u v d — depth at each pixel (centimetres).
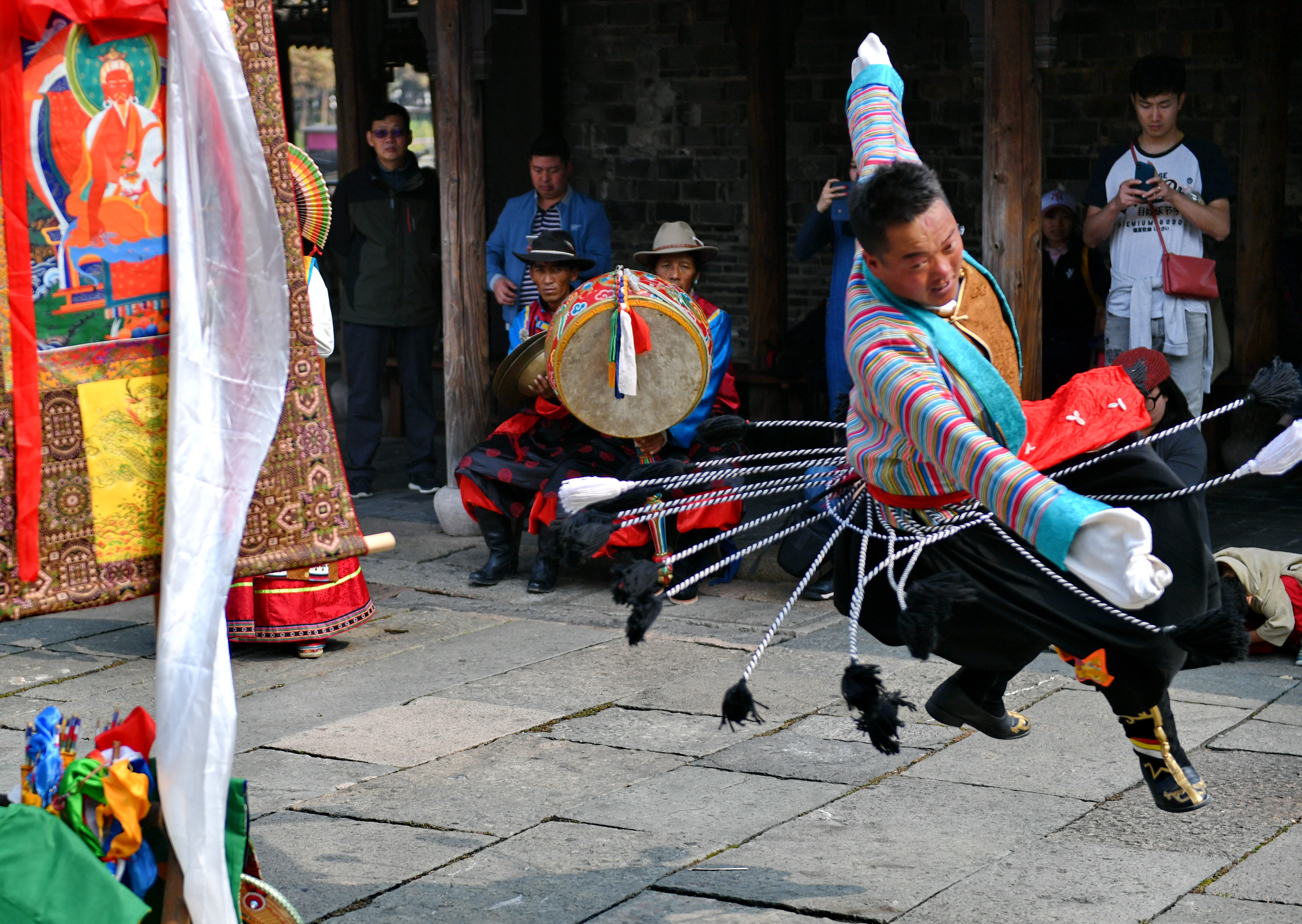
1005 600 312
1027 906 365
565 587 717
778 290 1040
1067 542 222
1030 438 315
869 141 328
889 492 306
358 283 892
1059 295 898
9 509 240
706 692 552
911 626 258
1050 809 430
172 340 248
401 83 2239
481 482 704
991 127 671
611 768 476
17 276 238
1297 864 387
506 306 855
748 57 1030
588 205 867
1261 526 789
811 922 360
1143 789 445
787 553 664
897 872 388
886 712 273
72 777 260
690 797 448
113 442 249
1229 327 1092
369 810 443
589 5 1275
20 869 255
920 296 272
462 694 558
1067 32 1126
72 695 569
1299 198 1064
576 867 397
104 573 250
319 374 269
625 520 309
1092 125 1129
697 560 691
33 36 234
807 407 1007
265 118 257
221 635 255
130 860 265
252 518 263
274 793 459
